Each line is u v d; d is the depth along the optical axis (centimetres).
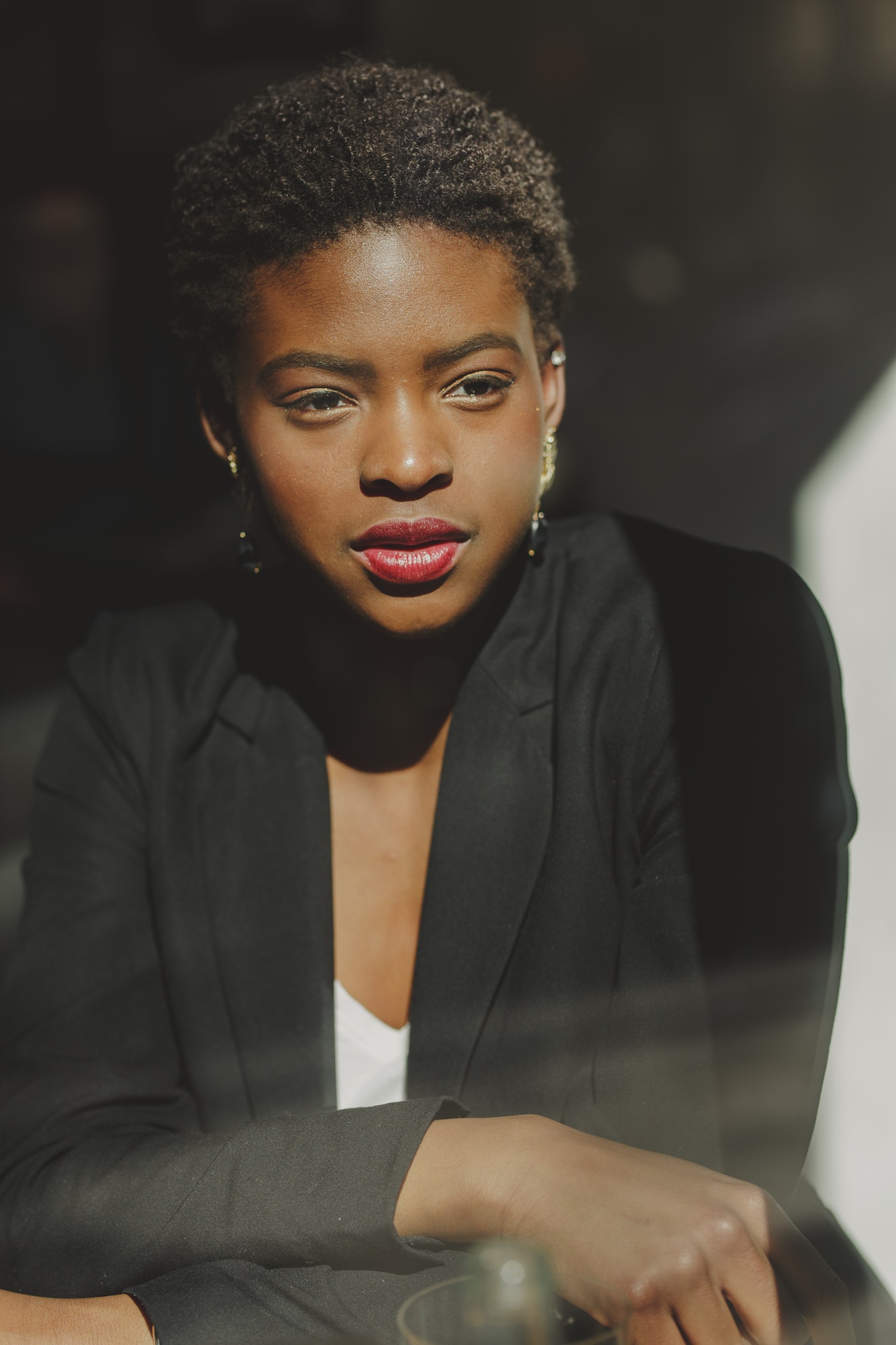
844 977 250
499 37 511
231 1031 123
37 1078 122
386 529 108
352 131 103
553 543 130
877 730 299
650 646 119
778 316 509
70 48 506
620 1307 84
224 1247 99
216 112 512
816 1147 215
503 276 107
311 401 107
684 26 520
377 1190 96
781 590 123
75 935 127
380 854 125
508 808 118
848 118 529
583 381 504
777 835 114
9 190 506
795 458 421
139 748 131
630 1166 94
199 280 113
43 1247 107
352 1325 90
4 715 407
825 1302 91
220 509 483
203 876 125
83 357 505
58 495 484
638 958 111
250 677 130
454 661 122
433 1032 116
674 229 529
